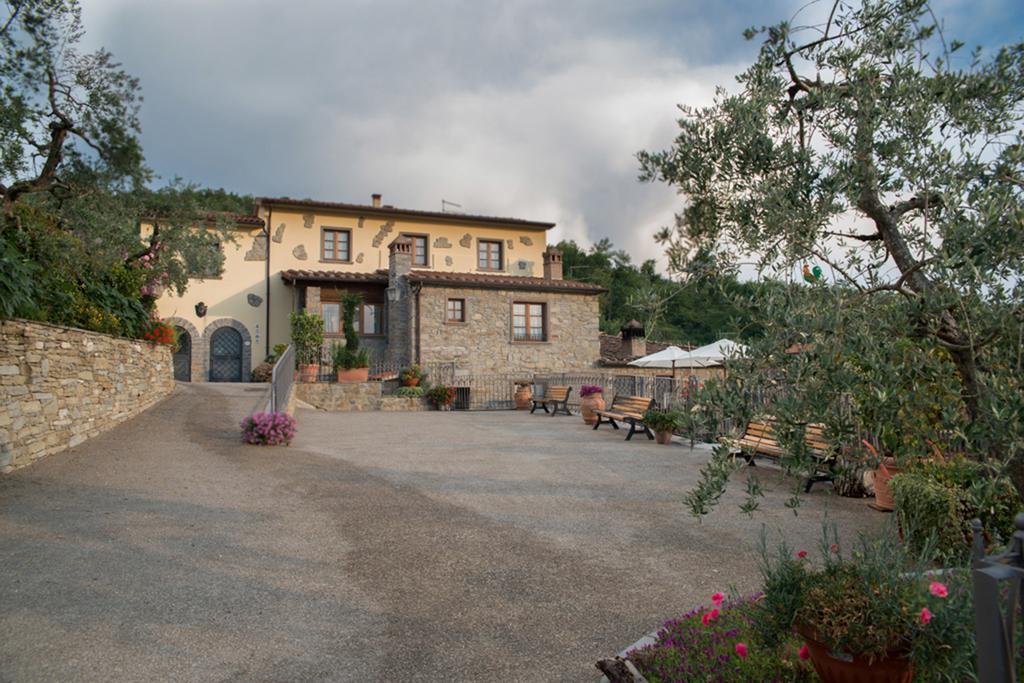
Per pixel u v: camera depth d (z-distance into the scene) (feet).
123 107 27.91
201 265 45.65
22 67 25.09
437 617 13.09
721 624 11.10
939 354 10.36
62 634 11.77
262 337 73.00
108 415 33.45
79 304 31.60
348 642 11.92
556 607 13.62
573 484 25.71
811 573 9.71
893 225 9.78
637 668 10.05
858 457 9.30
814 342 8.19
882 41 9.87
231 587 14.38
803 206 9.52
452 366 68.90
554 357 73.92
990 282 8.13
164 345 48.88
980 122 9.33
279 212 74.69
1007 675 5.21
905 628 8.09
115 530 17.89
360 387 62.23
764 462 30.99
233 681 10.40
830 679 8.68
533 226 84.99
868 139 9.56
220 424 37.63
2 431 22.65
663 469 29.17
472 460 30.83
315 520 19.90
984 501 9.16
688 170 11.09
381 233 78.38
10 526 17.69
